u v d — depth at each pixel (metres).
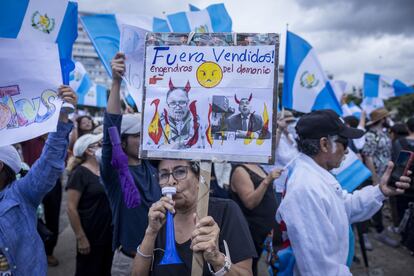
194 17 3.64
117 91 2.12
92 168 3.29
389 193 2.05
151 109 1.56
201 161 1.50
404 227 3.66
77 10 1.86
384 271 4.60
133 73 2.07
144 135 1.56
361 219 2.16
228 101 1.50
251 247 1.62
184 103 1.53
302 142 2.13
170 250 1.54
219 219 1.67
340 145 2.09
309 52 4.30
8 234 1.75
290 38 4.27
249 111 1.48
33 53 1.73
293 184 1.96
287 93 4.27
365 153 5.95
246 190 2.85
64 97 1.76
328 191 1.93
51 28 1.80
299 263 1.84
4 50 1.69
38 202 1.91
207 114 1.51
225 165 3.19
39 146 4.16
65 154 1.93
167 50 1.55
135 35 2.04
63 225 6.20
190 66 1.54
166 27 3.44
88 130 6.23
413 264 4.82
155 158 1.55
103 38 2.90
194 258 1.39
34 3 1.75
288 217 1.88
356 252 5.26
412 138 4.90
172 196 1.61
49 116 1.73
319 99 4.34
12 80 1.70
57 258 4.86
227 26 3.74
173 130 1.54
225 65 1.51
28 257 1.80
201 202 1.45
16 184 1.90
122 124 2.40
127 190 2.11
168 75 1.55
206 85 1.52
